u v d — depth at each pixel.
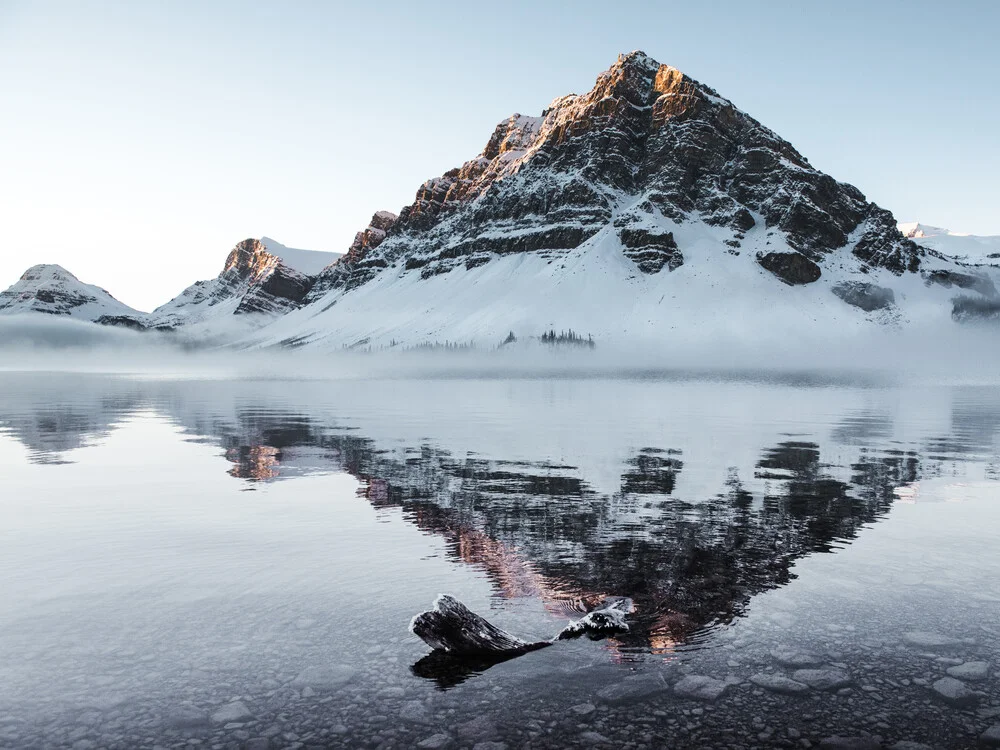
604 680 4.76
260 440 20.62
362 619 5.88
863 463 15.72
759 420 28.69
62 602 6.27
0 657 5.06
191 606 6.18
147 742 3.89
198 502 11.10
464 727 4.11
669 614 5.99
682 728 4.09
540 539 8.64
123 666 4.92
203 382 81.94
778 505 10.82
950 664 4.97
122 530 9.14
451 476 13.91
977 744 3.90
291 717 4.21
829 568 7.33
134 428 24.61
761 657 5.12
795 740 3.95
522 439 20.86
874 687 4.62
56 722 4.12
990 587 6.68
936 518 9.87
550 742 3.92
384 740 3.94
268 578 7.00
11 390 59.06
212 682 4.68
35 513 10.21
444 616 5.34
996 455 17.17
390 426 25.62
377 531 9.08
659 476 13.87
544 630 5.68
